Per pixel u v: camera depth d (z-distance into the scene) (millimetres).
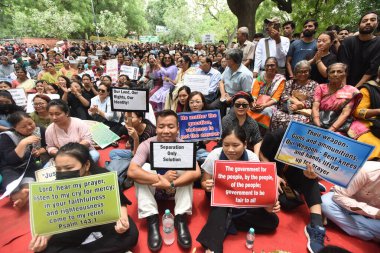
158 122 2512
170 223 2326
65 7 35969
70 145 2006
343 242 2314
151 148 2389
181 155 2408
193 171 2488
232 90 4676
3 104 3877
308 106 3879
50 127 3422
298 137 2285
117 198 1995
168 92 5516
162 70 6586
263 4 19500
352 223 2311
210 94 5277
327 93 3605
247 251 2227
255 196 2242
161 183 2385
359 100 3289
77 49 18312
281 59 5188
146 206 2408
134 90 2947
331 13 13109
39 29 31703
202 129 3455
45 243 1843
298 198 2684
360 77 4070
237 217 2363
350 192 2242
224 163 2268
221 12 30203
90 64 11562
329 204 2408
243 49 6246
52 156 3412
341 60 4215
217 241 2109
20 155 2895
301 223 2600
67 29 32500
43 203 1844
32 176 3111
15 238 2395
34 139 2943
